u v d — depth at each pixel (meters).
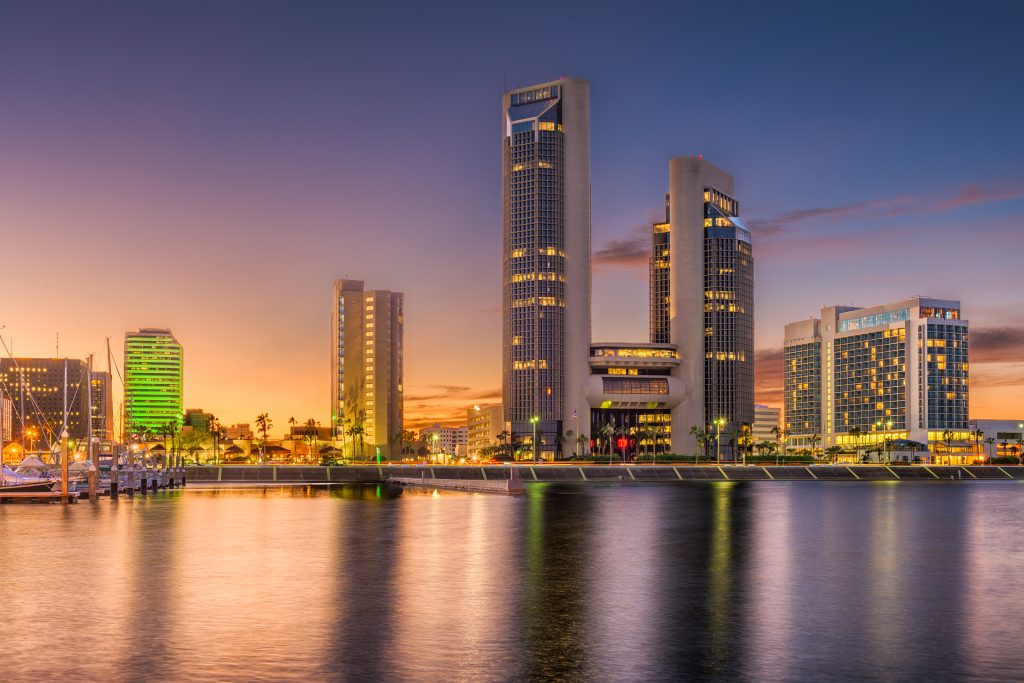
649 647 36.66
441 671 32.62
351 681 31.17
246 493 165.88
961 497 161.38
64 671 32.22
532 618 42.41
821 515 113.62
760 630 40.16
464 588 51.38
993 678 32.44
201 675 31.78
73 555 65.56
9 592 49.16
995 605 47.06
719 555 68.81
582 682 31.41
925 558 68.06
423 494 165.62
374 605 45.53
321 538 78.88
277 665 33.19
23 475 163.62
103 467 197.62
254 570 58.22
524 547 73.19
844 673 33.00
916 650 36.50
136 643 36.56
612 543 76.88
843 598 49.06
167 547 70.94
